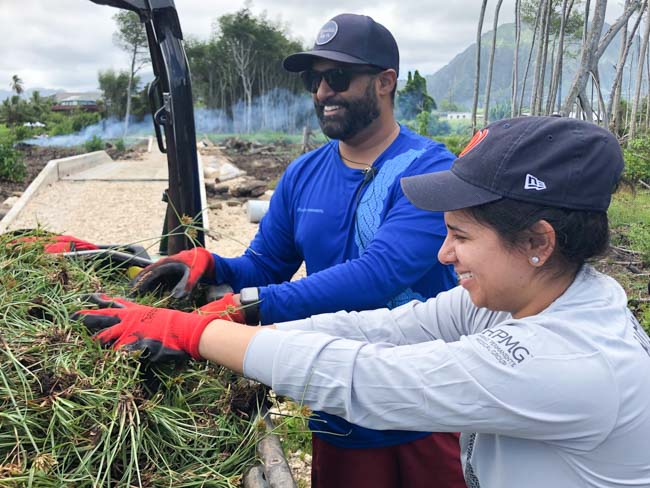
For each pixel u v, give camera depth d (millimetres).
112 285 2240
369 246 2080
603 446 1227
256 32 78312
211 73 79500
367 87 2205
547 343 1235
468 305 1686
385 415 1326
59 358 1604
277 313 1939
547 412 1212
